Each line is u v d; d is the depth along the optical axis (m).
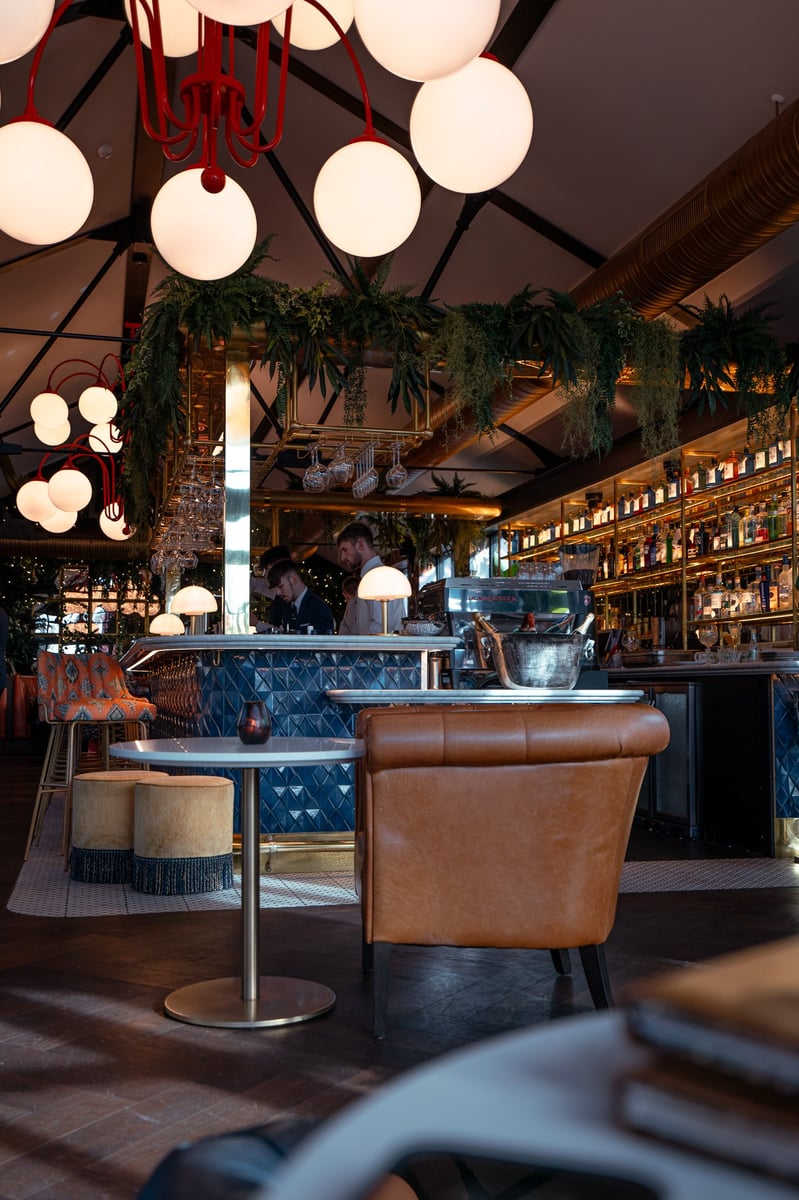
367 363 5.75
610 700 4.17
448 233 7.39
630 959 3.33
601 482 9.80
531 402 7.29
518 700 4.21
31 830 5.47
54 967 3.27
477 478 12.27
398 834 2.56
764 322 5.93
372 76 5.99
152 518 8.81
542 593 7.09
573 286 7.54
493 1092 0.35
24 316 8.88
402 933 2.58
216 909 4.16
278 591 6.77
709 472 8.13
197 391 6.18
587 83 5.52
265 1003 2.83
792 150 4.53
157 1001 2.91
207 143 2.89
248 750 2.77
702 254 5.44
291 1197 0.32
